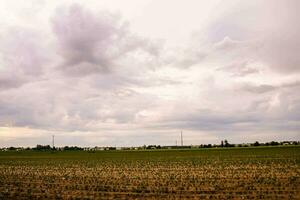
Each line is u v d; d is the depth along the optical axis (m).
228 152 102.56
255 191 25.44
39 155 112.00
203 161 62.09
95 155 107.19
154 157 84.62
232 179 32.53
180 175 37.31
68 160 77.12
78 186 29.75
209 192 25.42
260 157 69.25
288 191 25.09
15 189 28.34
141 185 29.73
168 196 24.00
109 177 36.78
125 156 95.31
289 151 96.25
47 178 36.72
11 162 69.81
